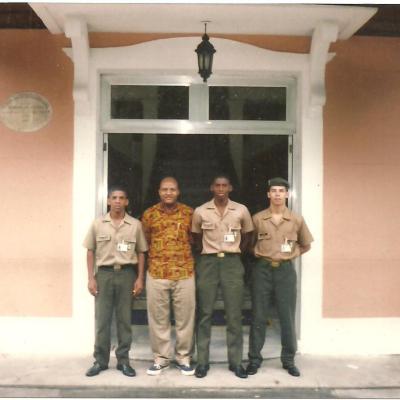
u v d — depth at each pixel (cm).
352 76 509
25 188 502
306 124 504
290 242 448
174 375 451
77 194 498
